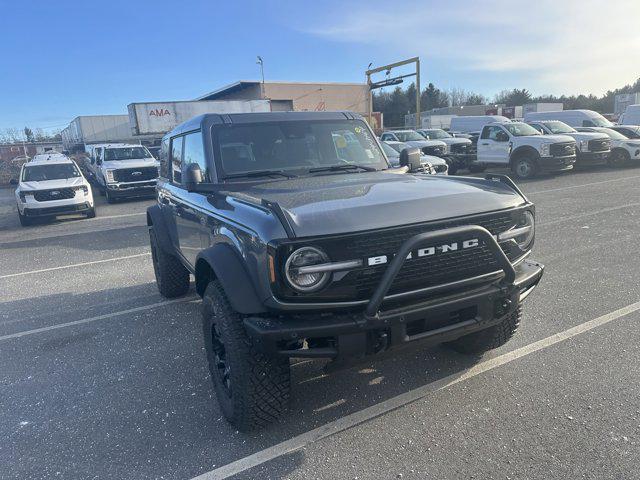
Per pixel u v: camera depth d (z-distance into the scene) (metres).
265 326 2.64
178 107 29.67
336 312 2.72
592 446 2.85
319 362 4.09
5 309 6.12
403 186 3.37
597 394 3.39
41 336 5.11
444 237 2.72
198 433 3.21
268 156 4.14
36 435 3.29
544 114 25.03
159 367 4.21
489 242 2.87
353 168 4.30
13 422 3.47
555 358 3.93
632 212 9.88
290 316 2.72
